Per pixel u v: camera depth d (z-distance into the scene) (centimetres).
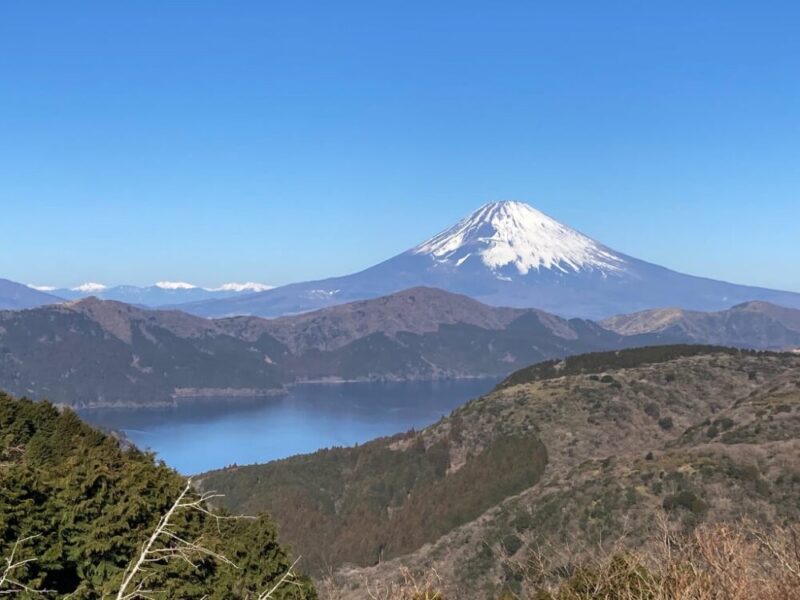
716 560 668
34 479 1558
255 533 1945
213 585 1645
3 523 1345
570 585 802
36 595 1142
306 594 1809
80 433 3184
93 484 1658
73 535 1535
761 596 648
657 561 728
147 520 1634
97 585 1488
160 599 1302
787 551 671
